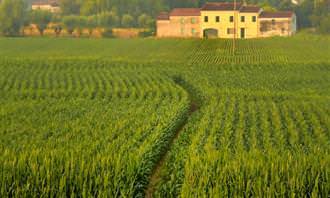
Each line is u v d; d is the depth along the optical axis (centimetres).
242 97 7500
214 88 8256
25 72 10094
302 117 5734
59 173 3131
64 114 5903
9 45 17462
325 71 10950
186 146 4409
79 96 7600
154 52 15150
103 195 2961
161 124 5047
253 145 4206
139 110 6138
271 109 6316
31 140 4494
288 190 2989
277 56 13850
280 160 3231
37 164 3183
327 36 19400
